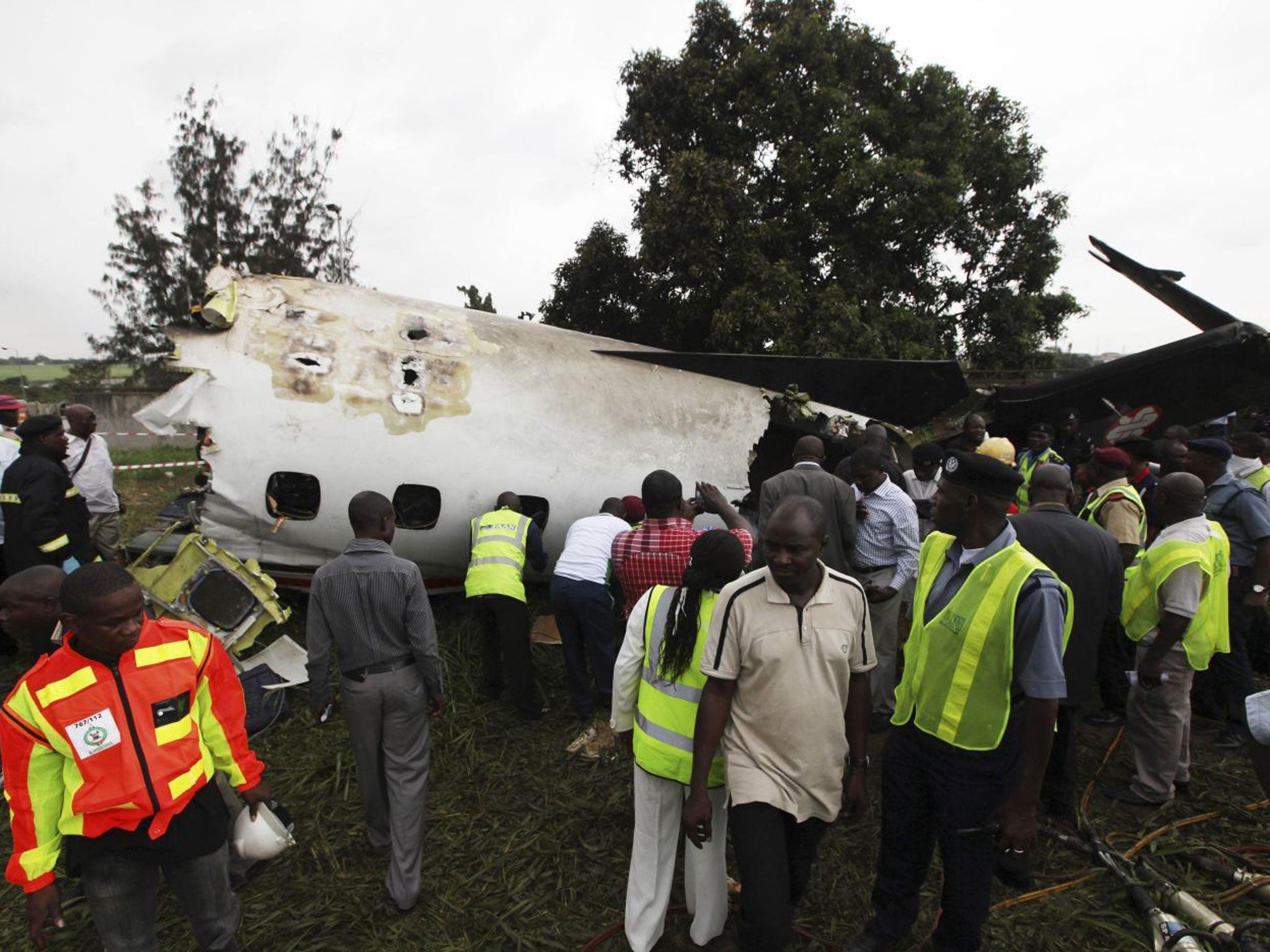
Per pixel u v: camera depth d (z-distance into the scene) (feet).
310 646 8.87
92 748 6.12
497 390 16.88
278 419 15.15
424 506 16.99
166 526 19.80
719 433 18.90
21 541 13.80
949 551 7.43
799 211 43.45
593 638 13.61
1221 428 23.15
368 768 9.26
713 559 7.49
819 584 7.20
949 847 7.27
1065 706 10.34
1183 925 8.84
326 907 9.29
